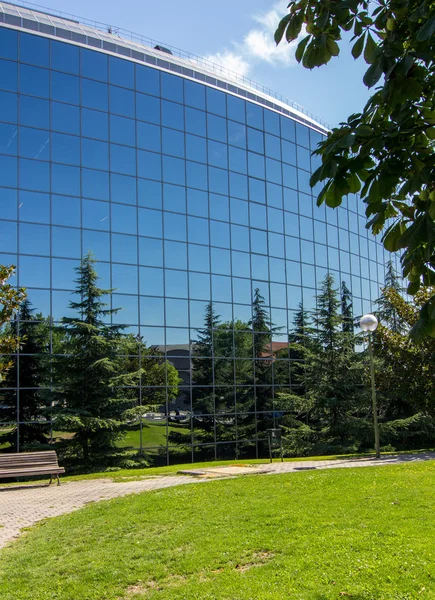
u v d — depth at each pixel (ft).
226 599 17.75
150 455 79.92
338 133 10.17
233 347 93.25
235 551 22.40
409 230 9.12
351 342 87.20
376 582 17.74
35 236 74.95
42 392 66.08
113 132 84.53
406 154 9.91
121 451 68.64
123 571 21.61
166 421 82.64
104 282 80.43
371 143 10.08
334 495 31.09
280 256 104.99
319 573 18.92
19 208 74.18
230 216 97.60
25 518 33.73
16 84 76.23
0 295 30.22
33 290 73.46
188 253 90.43
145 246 85.40
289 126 110.83
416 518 24.85
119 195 83.76
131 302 82.69
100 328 69.72
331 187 9.80
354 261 124.77
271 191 105.29
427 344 77.20
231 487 36.60
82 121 81.51
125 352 80.07
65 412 64.44
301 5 11.79
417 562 18.94
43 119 77.92
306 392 88.79
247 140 102.68
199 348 88.89
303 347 87.25
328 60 11.71
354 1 10.82
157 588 19.79
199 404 86.84
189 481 44.45
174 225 89.40
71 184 79.20
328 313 88.48
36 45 78.64
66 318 69.05
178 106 93.04
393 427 80.07
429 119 10.47
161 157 89.51
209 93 97.71
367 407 85.05
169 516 29.14
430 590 16.88
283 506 29.14
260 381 95.66
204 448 85.92
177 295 87.86
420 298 72.38
